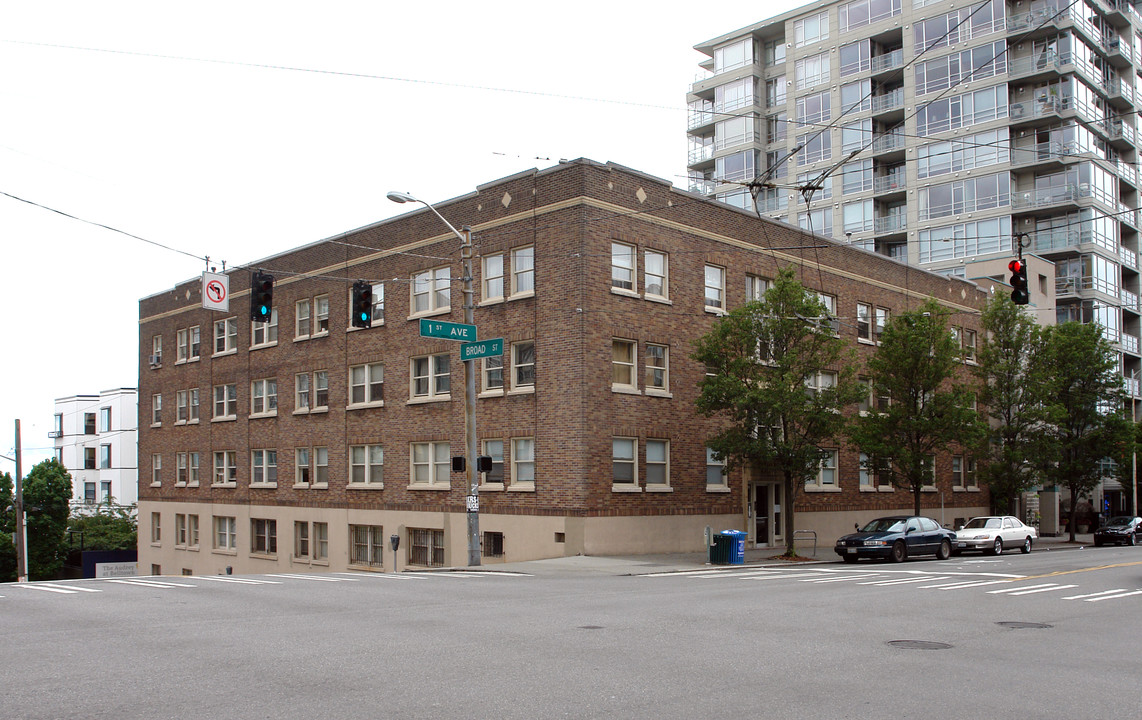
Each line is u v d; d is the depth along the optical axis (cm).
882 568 2712
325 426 3988
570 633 1278
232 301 4612
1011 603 1736
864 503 4103
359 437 3803
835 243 4003
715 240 3441
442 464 3450
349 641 1199
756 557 3105
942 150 6481
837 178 6850
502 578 2311
